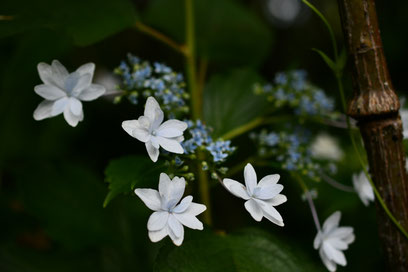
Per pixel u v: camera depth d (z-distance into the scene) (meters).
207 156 0.59
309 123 0.77
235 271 0.58
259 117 0.73
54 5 0.65
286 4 1.40
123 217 0.77
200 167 0.64
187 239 0.59
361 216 0.80
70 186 0.74
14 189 0.79
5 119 0.83
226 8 0.79
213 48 0.78
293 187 0.84
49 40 0.75
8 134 0.85
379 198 0.57
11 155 0.83
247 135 0.86
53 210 0.73
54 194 0.73
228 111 0.73
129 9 0.67
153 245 0.80
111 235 0.74
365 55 0.56
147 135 0.54
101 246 0.76
